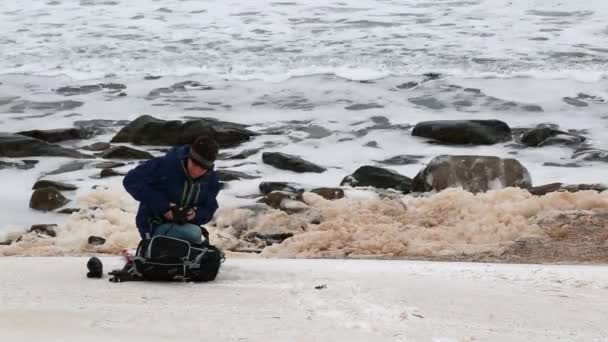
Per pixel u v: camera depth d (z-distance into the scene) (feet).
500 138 70.90
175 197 30.53
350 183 59.41
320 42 99.55
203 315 23.98
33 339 20.01
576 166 65.21
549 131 70.64
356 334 22.33
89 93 85.05
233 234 48.75
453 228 47.37
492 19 109.09
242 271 32.50
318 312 24.72
